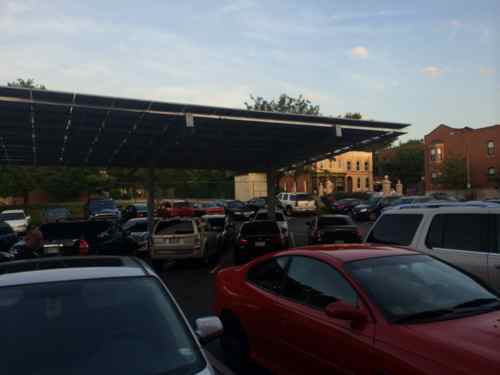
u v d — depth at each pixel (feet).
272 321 16.47
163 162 89.35
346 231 53.31
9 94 42.39
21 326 10.37
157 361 10.07
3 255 39.83
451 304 13.60
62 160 86.63
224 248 67.00
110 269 12.65
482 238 21.77
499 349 10.70
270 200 82.43
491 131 171.63
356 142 67.51
